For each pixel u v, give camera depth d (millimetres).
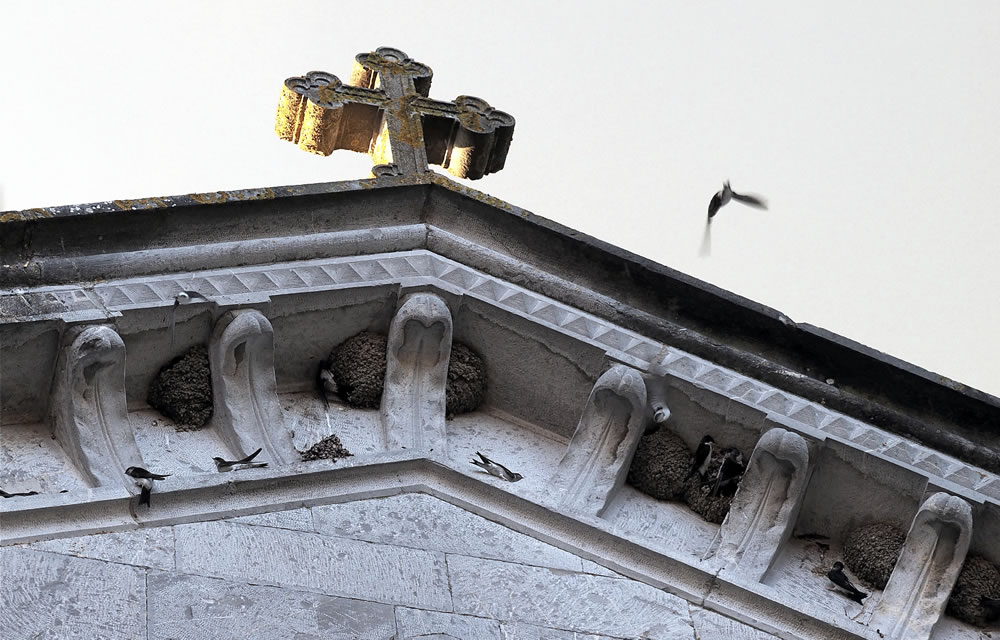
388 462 23000
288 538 21984
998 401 24359
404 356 24328
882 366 24500
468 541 22656
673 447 24266
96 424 22531
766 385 24500
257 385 23562
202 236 24047
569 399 24625
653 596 22641
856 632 22609
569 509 23109
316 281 24188
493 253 25125
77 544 21219
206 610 21016
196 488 21953
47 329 22609
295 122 26859
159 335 23328
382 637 21359
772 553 23328
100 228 23516
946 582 23328
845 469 23984
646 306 24953
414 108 26859
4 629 20266
